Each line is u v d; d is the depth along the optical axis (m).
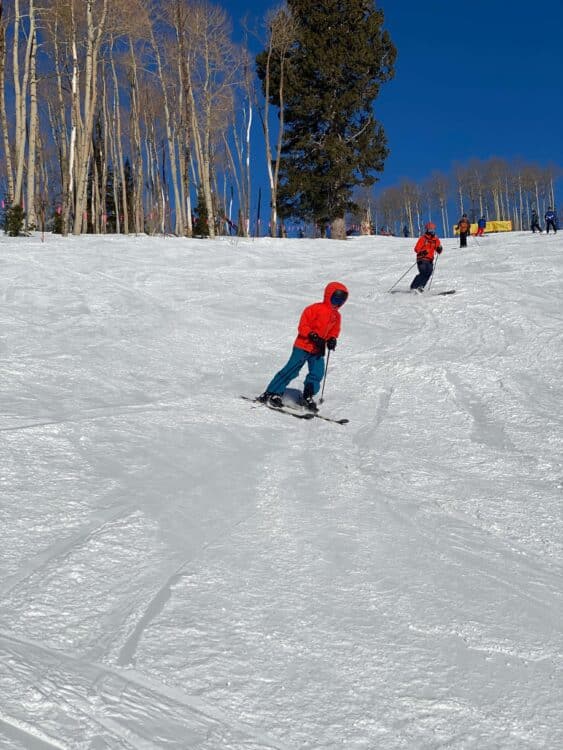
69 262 15.25
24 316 9.93
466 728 2.18
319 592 3.04
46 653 2.39
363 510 4.16
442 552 3.61
